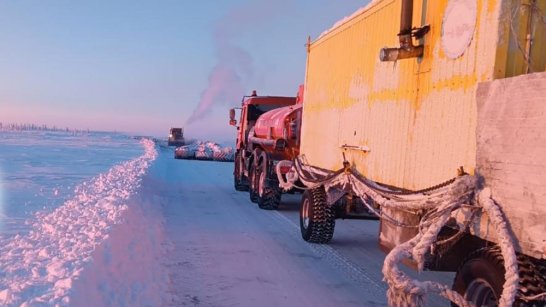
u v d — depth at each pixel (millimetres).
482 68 3973
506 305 3213
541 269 3375
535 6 3840
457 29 4383
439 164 4590
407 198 4922
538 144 3217
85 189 12469
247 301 5492
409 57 5016
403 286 4031
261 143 13414
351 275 6750
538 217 3186
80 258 4684
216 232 9312
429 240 4047
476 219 3836
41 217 8812
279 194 12484
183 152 37406
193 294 5660
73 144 67062
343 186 7395
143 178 14828
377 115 6188
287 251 8008
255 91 16609
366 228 10641
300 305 5441
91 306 3900
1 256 5191
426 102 4910
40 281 4062
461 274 3961
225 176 22922
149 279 5738
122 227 6676
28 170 20703
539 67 3865
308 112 9578
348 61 7414
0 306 3490
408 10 5039
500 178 3576
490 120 3727
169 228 9508
